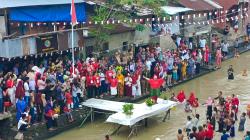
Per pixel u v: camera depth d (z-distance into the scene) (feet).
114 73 111.24
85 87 106.42
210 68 144.46
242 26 182.60
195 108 107.65
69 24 115.65
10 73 92.12
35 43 102.94
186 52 135.03
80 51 118.83
